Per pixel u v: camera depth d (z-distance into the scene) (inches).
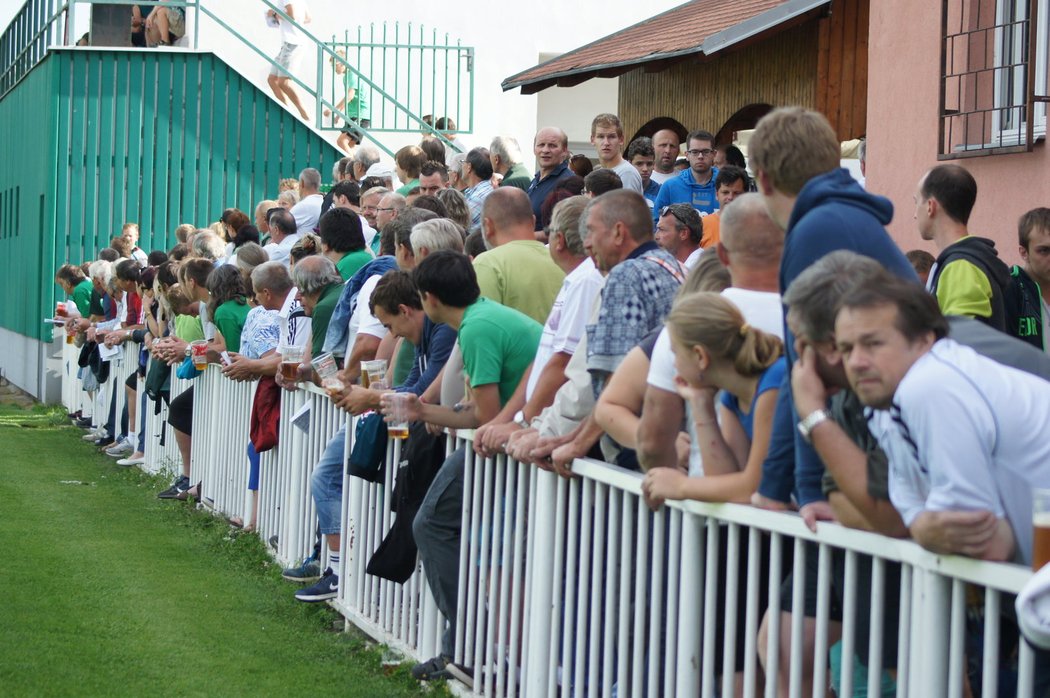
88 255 846.5
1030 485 140.5
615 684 212.2
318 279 372.8
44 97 861.8
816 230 166.6
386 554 282.0
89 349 705.0
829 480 154.6
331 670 282.0
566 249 264.5
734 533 174.4
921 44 415.8
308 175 650.2
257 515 429.4
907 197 425.4
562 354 244.2
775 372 175.5
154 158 844.0
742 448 188.7
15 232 1021.8
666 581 196.1
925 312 143.5
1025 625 125.3
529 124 946.1
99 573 364.8
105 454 657.0
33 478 558.3
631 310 222.4
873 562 148.9
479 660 255.3
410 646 290.5
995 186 380.8
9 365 1054.4
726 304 179.8
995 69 372.5
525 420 245.8
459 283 267.9
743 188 413.1
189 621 317.4
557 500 226.1
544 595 229.9
